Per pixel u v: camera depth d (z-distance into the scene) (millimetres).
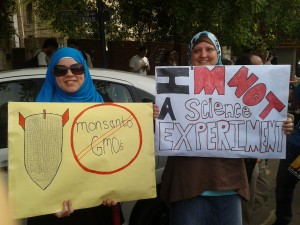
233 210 2299
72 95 2279
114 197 2143
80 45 9828
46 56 7391
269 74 2285
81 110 2068
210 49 2371
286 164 3467
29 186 1952
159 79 2316
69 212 2023
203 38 2375
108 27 10367
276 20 9992
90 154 2078
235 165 2324
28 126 1955
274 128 2305
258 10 7879
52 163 1998
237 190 2289
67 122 2035
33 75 3039
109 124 2129
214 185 2246
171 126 2324
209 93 2311
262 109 2301
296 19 10328
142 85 3299
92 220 2291
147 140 2209
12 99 2959
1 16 7723
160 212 3178
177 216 2354
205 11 7473
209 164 2289
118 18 10148
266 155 2316
